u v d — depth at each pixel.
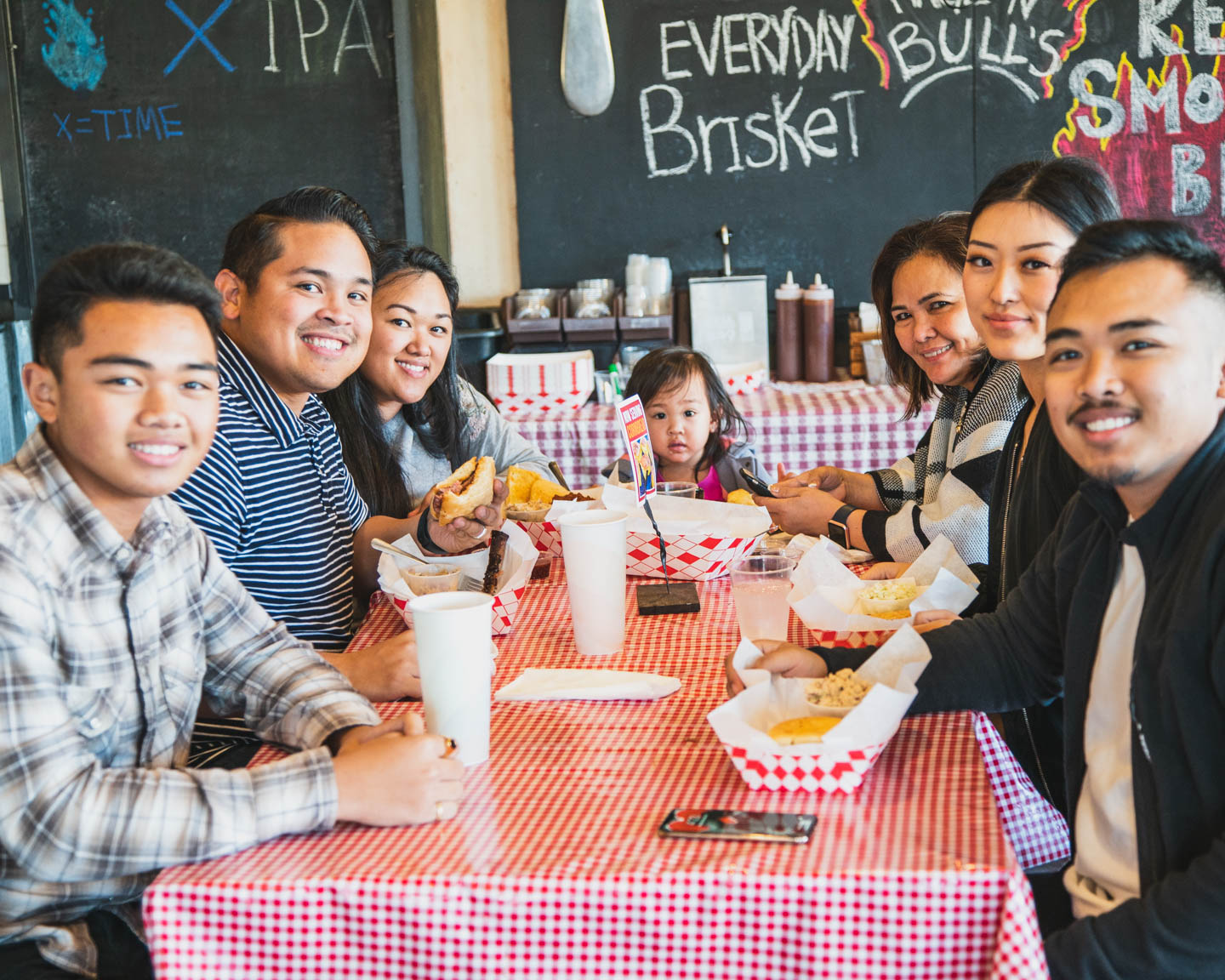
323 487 1.95
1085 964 1.05
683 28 3.94
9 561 1.12
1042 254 1.58
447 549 1.83
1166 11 3.85
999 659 1.35
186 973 1.00
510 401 3.58
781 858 0.98
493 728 1.32
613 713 1.35
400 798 1.09
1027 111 3.94
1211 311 1.06
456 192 4.12
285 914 0.99
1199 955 1.01
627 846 1.03
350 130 4.04
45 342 1.14
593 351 3.86
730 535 1.85
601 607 1.52
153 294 1.14
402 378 2.35
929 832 1.03
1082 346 1.08
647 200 4.06
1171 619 1.07
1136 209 3.98
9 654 1.10
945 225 2.11
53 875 1.08
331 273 1.85
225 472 1.72
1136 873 1.16
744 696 1.20
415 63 4.02
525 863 1.00
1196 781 1.07
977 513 1.93
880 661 1.31
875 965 0.95
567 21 3.91
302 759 1.12
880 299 2.26
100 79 4.01
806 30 3.92
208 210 4.09
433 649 1.19
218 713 1.44
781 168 4.02
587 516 1.57
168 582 1.31
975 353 2.11
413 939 0.98
